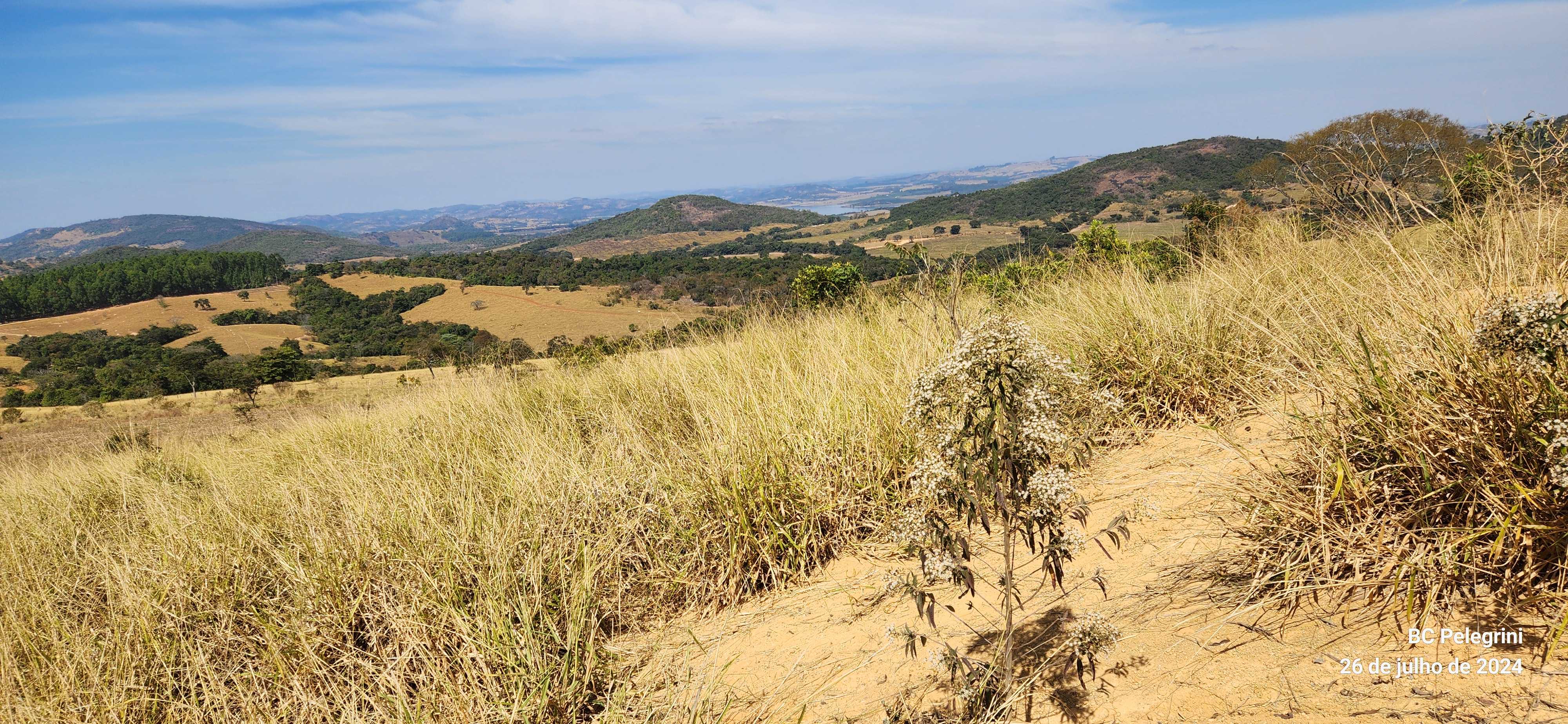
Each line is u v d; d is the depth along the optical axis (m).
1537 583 1.84
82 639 3.27
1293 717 1.67
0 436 30.83
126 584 3.50
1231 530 2.49
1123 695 1.99
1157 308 4.70
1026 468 1.96
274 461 6.89
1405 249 3.04
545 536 3.68
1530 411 1.91
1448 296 2.46
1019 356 1.88
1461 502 1.97
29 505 6.29
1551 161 2.54
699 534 3.69
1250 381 3.71
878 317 6.47
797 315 7.41
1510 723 1.44
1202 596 2.33
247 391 33.97
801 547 3.58
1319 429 2.47
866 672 2.61
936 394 1.99
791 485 3.79
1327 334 3.03
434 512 3.92
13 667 2.98
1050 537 1.94
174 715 2.78
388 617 3.08
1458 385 2.13
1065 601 2.62
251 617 3.31
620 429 5.11
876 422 4.12
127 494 6.23
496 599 3.04
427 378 9.14
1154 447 3.83
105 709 2.74
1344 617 1.98
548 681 2.70
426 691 2.64
